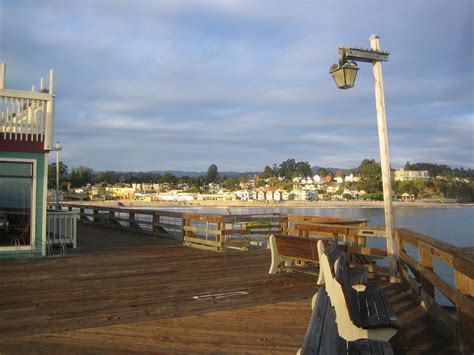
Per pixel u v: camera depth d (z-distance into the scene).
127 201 142.62
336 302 4.26
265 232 12.55
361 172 178.12
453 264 3.89
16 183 10.81
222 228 11.77
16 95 10.69
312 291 6.93
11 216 10.73
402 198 163.88
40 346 4.42
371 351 3.26
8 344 4.48
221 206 136.25
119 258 10.53
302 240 7.58
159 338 4.67
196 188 188.12
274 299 6.41
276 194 174.25
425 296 5.55
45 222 11.08
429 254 5.44
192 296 6.61
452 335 4.44
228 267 9.23
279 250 8.34
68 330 4.94
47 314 5.62
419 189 166.88
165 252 11.61
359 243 8.43
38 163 11.02
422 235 5.87
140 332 4.88
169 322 5.25
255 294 6.73
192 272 8.65
